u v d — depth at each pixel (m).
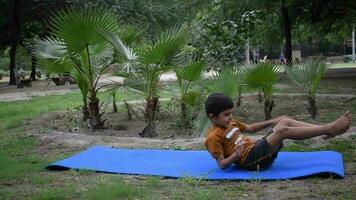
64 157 7.05
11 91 23.78
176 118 10.22
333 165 5.53
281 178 5.22
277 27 29.17
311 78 9.64
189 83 9.16
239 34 11.77
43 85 28.95
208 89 9.12
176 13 27.34
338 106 11.80
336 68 36.00
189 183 5.26
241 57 11.77
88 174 5.89
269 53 47.19
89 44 8.61
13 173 5.98
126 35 9.41
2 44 32.22
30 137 8.70
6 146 8.02
